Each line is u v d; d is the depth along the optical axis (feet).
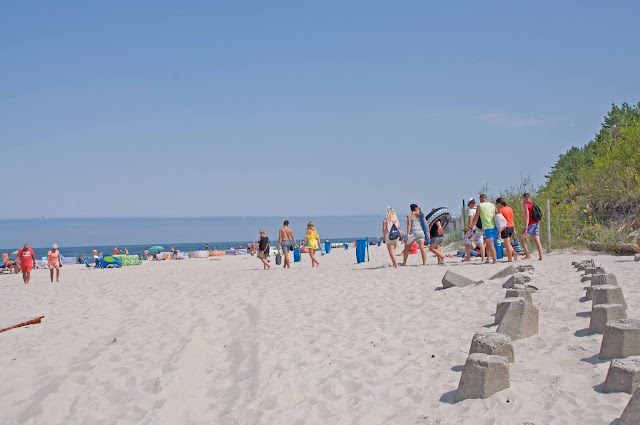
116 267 128.77
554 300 26.91
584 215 65.26
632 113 90.22
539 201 69.51
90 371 23.66
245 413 17.61
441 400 16.35
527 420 13.75
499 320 23.58
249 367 22.67
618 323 17.34
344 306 33.76
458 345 21.68
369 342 24.11
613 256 49.57
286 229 74.54
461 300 30.73
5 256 130.21
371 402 17.02
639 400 11.89
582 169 75.31
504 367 15.83
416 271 50.70
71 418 18.67
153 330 31.37
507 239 51.57
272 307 35.96
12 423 18.72
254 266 91.71
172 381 21.57
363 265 66.59
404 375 19.17
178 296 46.68
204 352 26.08
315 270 64.03
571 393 14.84
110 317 37.68
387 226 57.52
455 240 91.15
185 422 17.83
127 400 20.22
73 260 172.96
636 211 59.98
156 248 209.26
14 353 27.84
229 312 36.19
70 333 32.09
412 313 29.17
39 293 61.77
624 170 67.26
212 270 86.53
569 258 50.55
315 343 25.04
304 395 18.79
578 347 18.84
